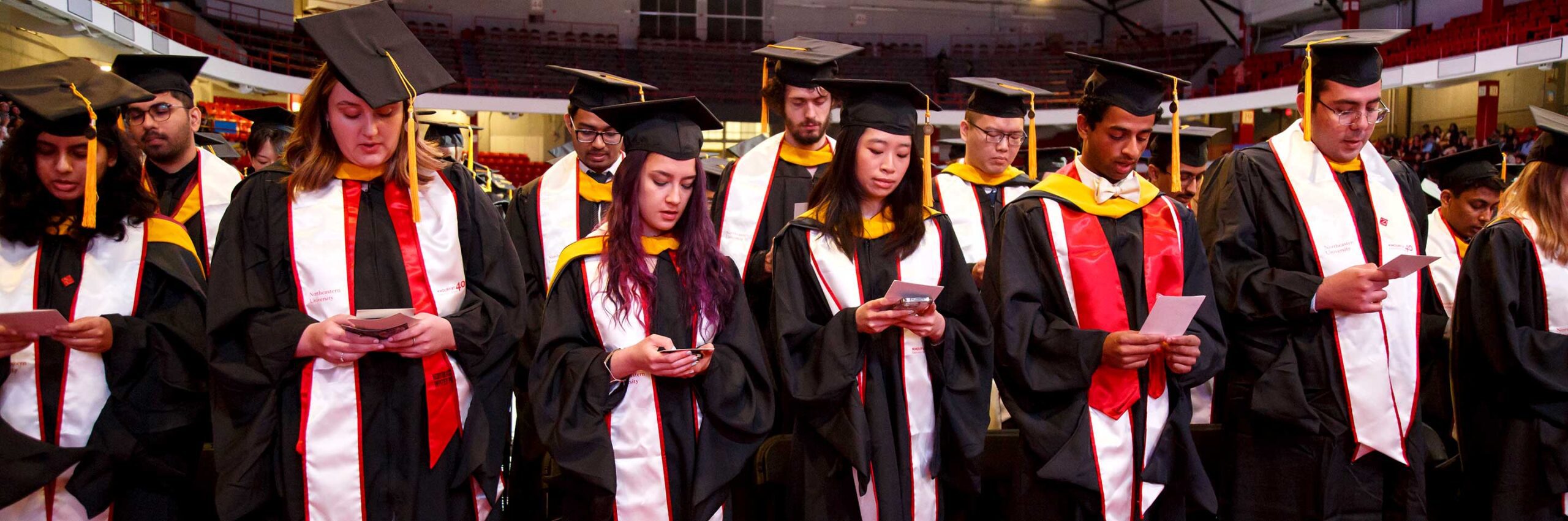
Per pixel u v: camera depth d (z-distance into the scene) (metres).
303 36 17.36
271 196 2.40
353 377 2.37
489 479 2.49
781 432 3.35
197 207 3.29
